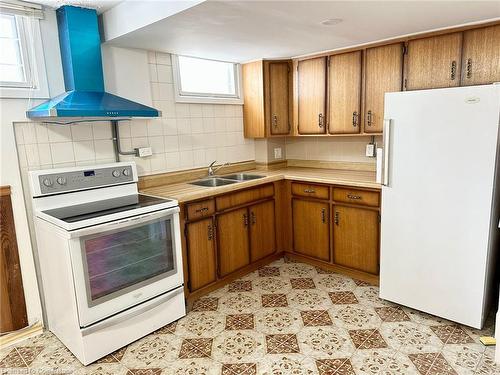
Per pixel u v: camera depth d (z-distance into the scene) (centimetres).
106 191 258
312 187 324
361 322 240
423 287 240
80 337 203
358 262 302
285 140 406
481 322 220
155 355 214
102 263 208
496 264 240
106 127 272
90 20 237
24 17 225
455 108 210
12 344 233
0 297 229
